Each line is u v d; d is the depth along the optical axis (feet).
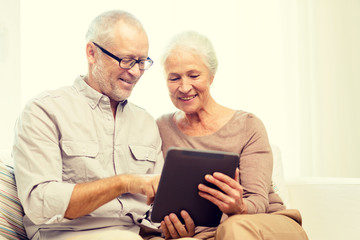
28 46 9.93
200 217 4.68
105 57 5.24
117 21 5.30
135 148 5.45
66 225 4.74
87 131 5.08
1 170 4.93
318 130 11.67
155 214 4.55
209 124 5.72
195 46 5.51
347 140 11.76
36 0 9.99
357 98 11.85
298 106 11.54
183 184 4.44
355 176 11.80
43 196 4.42
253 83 11.32
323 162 11.71
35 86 9.94
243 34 11.30
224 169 4.51
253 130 5.62
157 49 10.73
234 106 11.23
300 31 11.60
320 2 11.73
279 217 4.52
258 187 5.27
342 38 11.82
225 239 4.05
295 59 11.57
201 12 11.08
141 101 10.53
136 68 5.32
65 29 10.11
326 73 11.71
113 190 4.53
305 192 6.79
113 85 5.29
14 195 4.89
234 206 4.59
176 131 5.82
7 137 9.68
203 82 5.54
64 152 4.90
